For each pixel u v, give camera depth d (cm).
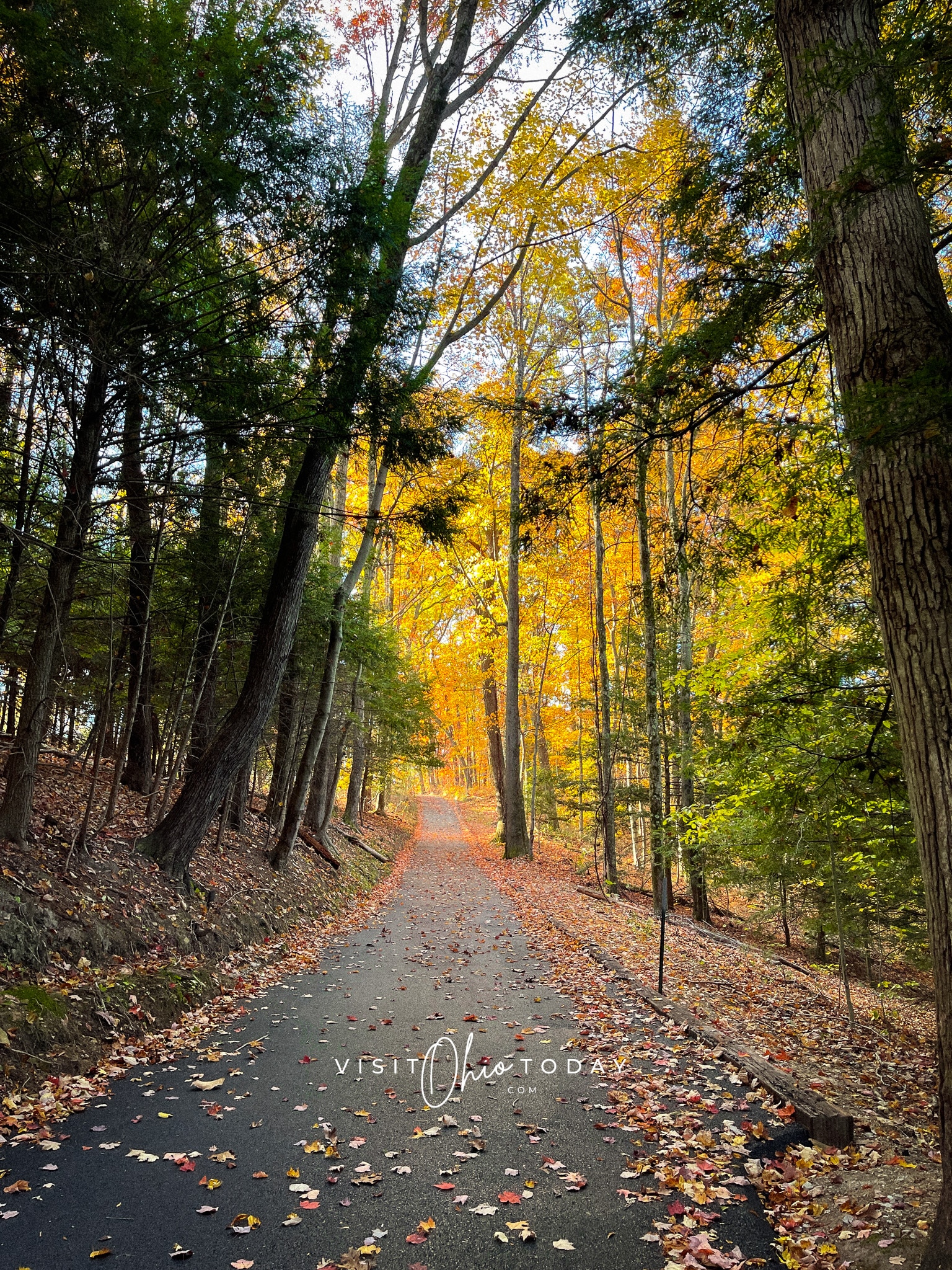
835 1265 284
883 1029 848
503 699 3291
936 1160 375
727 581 566
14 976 485
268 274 634
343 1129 409
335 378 668
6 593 647
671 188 493
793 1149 391
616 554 2227
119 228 534
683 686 1075
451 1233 309
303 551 969
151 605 880
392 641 1977
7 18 410
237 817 1252
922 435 241
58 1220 307
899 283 279
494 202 1361
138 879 748
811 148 323
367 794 3266
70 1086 430
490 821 3831
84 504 612
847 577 601
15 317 480
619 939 1052
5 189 466
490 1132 410
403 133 1330
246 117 516
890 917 935
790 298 432
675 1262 291
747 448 519
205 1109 426
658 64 499
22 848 616
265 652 921
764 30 435
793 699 616
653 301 1720
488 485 2273
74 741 1327
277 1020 614
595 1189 348
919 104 352
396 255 740
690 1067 511
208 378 601
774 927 1530
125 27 464
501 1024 624
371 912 1276
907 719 266
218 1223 311
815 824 747
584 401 481
